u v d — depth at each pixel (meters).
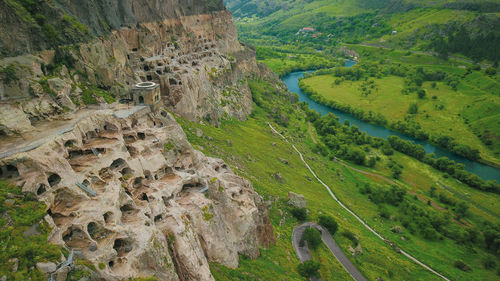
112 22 101.88
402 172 169.12
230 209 73.12
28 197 44.34
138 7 132.00
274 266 75.25
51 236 41.72
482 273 104.81
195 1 183.50
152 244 47.88
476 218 134.62
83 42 79.44
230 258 65.56
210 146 113.38
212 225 63.25
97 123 65.69
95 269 41.72
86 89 74.81
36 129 57.25
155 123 80.50
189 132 112.06
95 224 46.69
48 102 62.31
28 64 62.12
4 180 45.88
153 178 65.50
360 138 198.25
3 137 53.28
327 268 84.06
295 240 93.00
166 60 133.25
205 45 186.25
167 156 72.69
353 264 91.50
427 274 99.94
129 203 54.56
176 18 164.00
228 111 163.12
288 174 133.25
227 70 185.12
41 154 49.09
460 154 190.25
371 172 167.00
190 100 126.44
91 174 54.28
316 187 135.00
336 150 185.00
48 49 69.56
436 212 136.38
